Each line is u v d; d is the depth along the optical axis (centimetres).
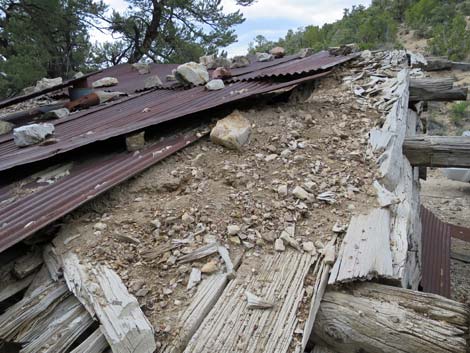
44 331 141
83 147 277
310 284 150
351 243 170
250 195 213
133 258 171
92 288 148
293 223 190
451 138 276
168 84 505
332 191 214
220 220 193
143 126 268
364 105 329
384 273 149
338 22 2912
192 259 169
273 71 434
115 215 200
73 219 197
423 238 422
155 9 1239
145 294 151
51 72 1153
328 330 138
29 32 968
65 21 1057
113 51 1297
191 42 1295
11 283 171
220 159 253
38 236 185
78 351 126
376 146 254
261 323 134
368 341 130
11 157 262
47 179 239
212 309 142
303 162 246
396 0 2928
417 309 132
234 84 400
